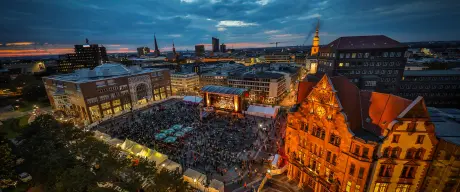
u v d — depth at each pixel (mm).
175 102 123250
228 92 93000
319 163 37969
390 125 29000
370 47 91438
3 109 119625
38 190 44031
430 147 29094
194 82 167750
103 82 102750
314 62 198625
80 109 99562
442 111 40281
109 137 64562
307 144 39906
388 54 90188
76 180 34188
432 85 90875
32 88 132625
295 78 168500
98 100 101062
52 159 41156
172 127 74375
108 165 41500
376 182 31469
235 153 59094
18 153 51156
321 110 35969
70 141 55375
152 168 41188
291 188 42375
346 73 96062
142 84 124188
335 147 34250
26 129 58031
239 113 91812
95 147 46562
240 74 141875
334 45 99312
